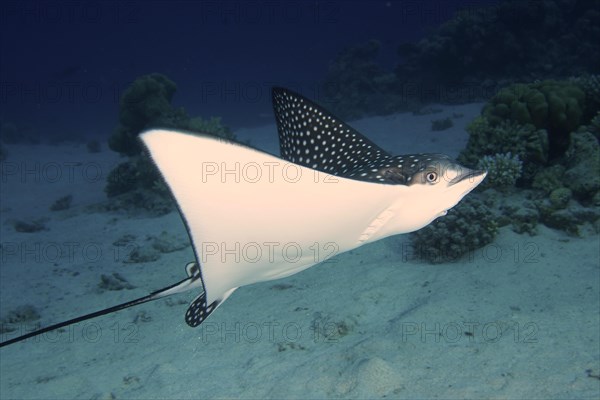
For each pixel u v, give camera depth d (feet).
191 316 7.12
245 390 10.65
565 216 17.08
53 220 31.07
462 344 11.02
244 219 6.10
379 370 10.09
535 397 8.81
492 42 56.29
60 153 60.23
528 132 21.12
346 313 13.58
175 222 27.55
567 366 9.52
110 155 55.36
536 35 56.34
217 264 6.35
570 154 20.02
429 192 6.72
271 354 12.15
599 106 22.02
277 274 7.13
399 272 16.20
